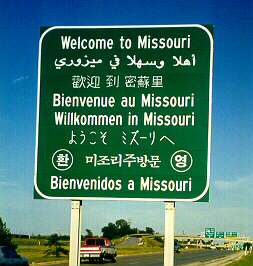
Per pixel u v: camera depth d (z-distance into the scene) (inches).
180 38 410.3
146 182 406.0
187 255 3287.4
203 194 398.6
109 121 414.0
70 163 414.0
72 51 420.2
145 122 410.3
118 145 411.8
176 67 409.7
